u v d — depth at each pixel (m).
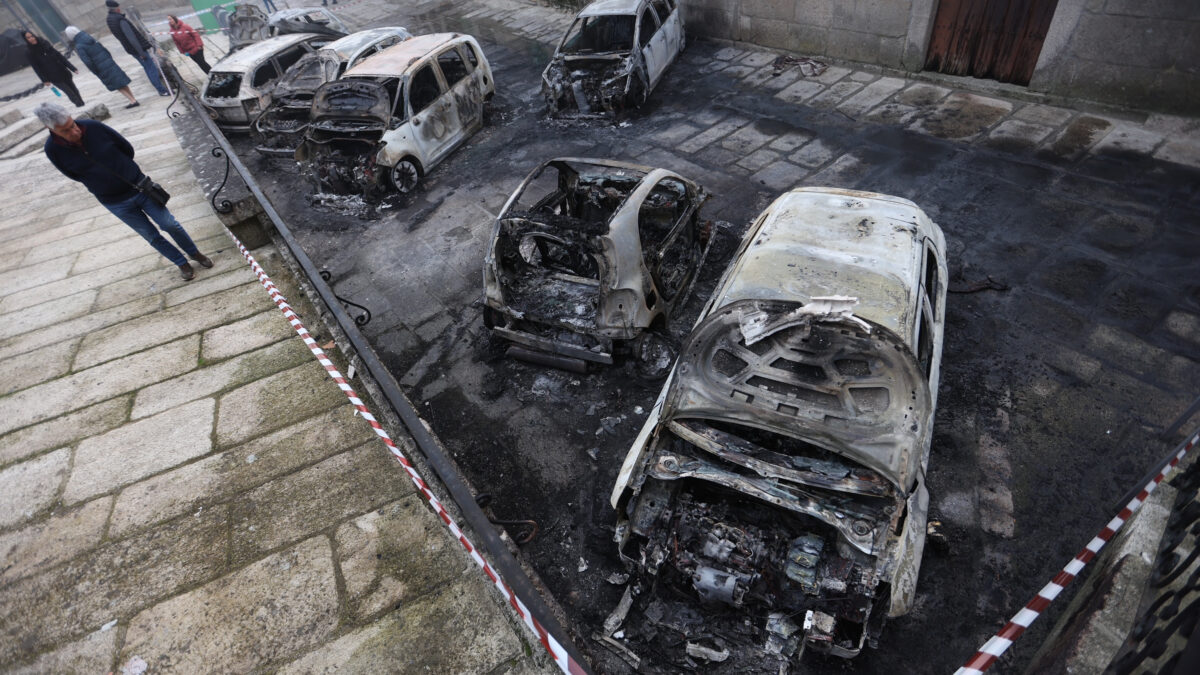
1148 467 4.18
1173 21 6.73
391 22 17.47
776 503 3.32
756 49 11.35
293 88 10.53
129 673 3.16
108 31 24.59
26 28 21.59
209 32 20.95
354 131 8.57
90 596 3.53
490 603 3.29
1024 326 5.30
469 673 3.03
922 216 4.94
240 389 4.89
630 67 9.41
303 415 4.56
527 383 5.61
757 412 3.48
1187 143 7.05
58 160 5.12
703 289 6.28
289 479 4.08
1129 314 5.27
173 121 11.20
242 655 3.19
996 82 8.75
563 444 5.00
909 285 3.96
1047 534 3.93
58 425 4.77
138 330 5.76
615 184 6.21
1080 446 4.38
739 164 8.20
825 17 9.98
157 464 4.31
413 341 6.31
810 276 4.09
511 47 13.87
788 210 5.04
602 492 4.59
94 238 7.62
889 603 3.17
